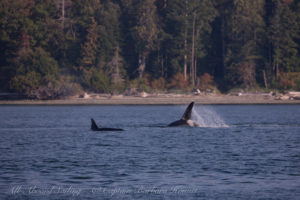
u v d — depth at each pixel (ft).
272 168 265.54
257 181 232.94
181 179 238.48
